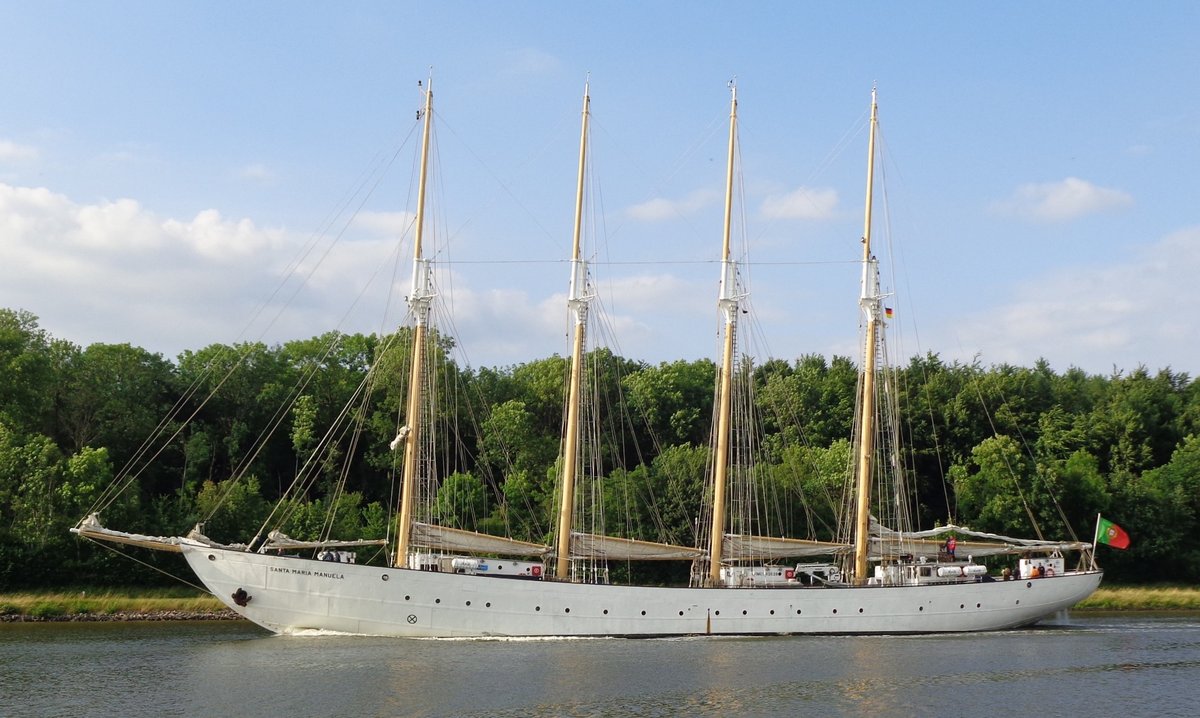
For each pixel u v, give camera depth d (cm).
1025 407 11269
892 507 8519
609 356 11069
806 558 8362
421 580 5191
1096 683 4416
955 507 10081
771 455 9681
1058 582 6262
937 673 4575
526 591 5306
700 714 3716
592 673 4366
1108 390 12481
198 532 5347
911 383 11044
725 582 5978
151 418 9731
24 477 6925
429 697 3875
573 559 5838
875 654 5059
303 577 5147
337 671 4312
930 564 6234
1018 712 3878
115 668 4391
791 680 4334
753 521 8206
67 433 9381
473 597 5234
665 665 4594
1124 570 9212
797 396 11375
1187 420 11475
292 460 10388
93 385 9494
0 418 7638
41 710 3650
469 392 10088
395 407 9806
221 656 4659
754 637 5591
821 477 8688
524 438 9688
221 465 10069
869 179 6719
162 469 9612
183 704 3734
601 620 5400
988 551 6462
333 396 10394
